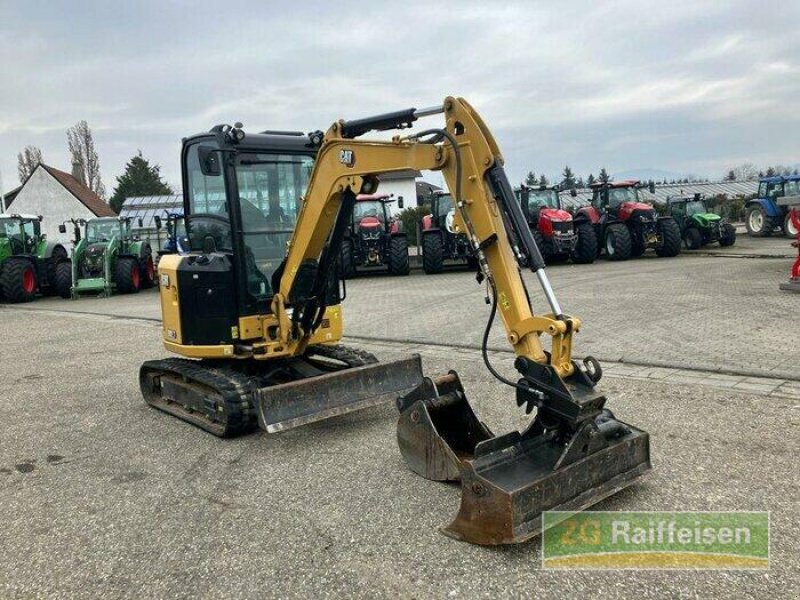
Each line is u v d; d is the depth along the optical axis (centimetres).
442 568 332
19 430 599
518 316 384
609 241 1916
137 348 987
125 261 1850
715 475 418
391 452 494
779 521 361
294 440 534
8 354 988
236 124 564
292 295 554
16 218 1844
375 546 357
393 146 450
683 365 657
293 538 371
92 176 6325
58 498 443
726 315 898
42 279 1864
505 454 365
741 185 4647
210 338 580
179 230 1739
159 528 392
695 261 1748
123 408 659
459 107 402
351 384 552
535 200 1939
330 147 501
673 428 501
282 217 602
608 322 902
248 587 325
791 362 644
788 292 1063
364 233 1842
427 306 1196
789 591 302
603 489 374
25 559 363
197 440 549
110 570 347
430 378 455
